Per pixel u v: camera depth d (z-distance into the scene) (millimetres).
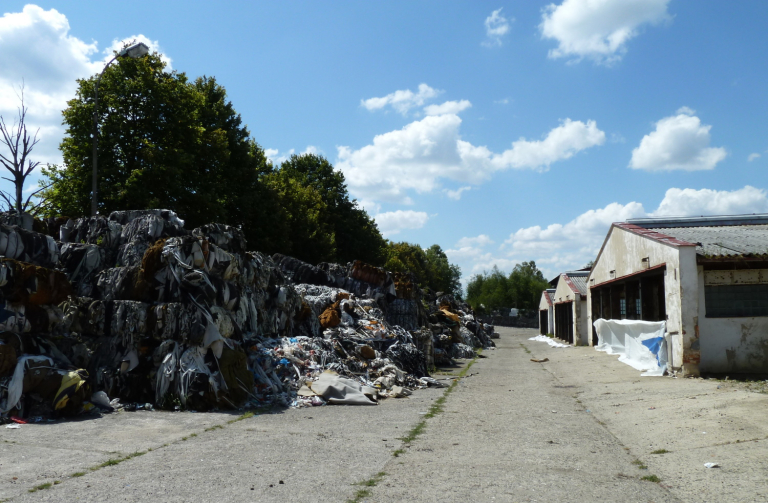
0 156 19688
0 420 7551
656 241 15039
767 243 14547
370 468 5676
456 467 5742
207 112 33031
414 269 83312
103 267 10977
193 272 9789
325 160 52531
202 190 27781
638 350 16203
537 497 4758
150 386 9289
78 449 6281
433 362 18859
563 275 32656
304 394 10375
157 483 5023
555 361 20500
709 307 13633
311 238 40875
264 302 13078
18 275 8391
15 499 4484
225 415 8789
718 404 8883
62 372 8383
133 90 25188
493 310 89750
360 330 15625
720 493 4816
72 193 24219
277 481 5160
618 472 5598
